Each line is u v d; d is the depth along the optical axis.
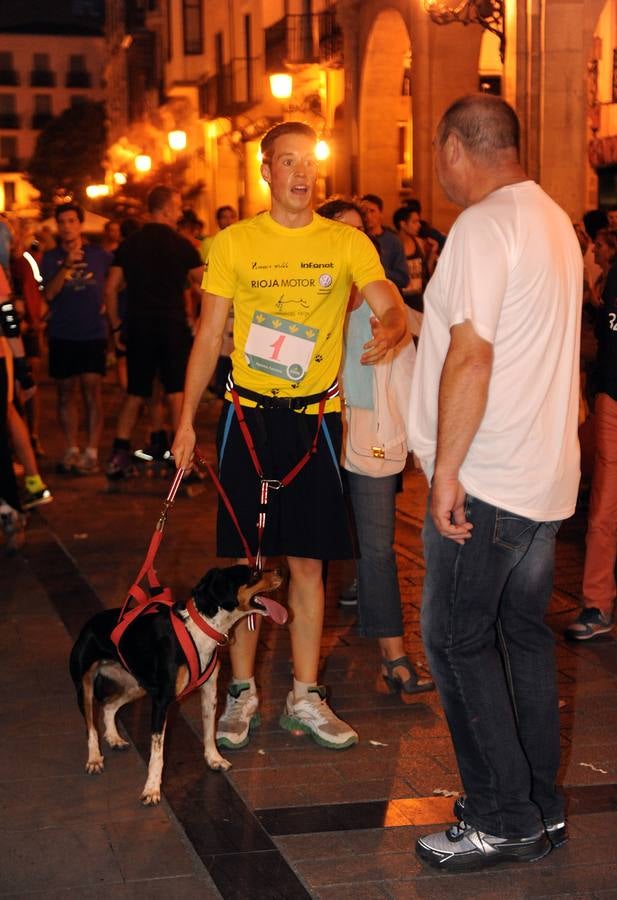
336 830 3.85
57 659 5.54
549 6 12.65
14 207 87.19
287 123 4.30
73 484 9.85
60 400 10.34
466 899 3.46
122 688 4.41
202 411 13.70
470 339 3.28
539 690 3.71
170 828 3.88
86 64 89.06
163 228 9.58
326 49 21.23
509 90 13.03
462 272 3.31
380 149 19.34
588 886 3.52
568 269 3.46
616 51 16.17
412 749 4.50
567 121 12.86
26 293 10.72
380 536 4.94
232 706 4.62
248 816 3.95
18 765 4.39
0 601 6.47
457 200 3.62
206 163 33.94
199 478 9.55
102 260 10.27
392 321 4.31
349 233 4.39
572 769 4.31
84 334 10.12
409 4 16.47
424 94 16.09
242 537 4.46
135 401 9.45
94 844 3.78
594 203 17.28
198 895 3.47
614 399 5.61
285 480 4.42
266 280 4.33
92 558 7.34
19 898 3.45
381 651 5.13
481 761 3.58
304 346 4.36
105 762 4.41
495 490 3.44
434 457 3.57
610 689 5.09
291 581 4.64
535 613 3.69
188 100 35.25
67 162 66.88
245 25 28.67
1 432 7.37
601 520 5.69
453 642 3.56
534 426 3.43
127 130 51.06
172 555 7.39
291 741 4.60
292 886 3.52
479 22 13.05
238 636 4.57
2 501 7.40
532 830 3.62
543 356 3.41
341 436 4.52
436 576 3.56
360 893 3.48
